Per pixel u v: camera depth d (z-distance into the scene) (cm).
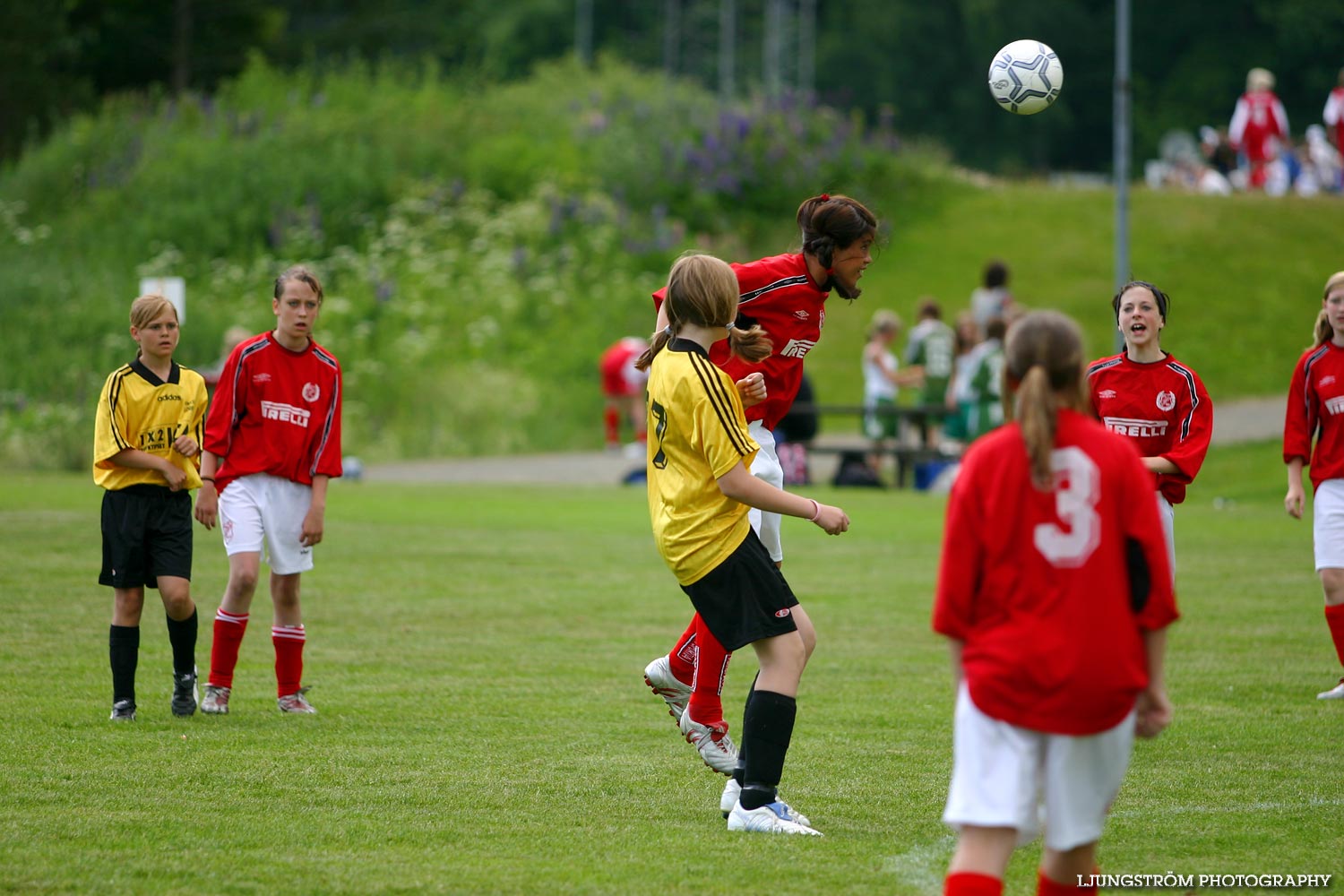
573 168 11062
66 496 5372
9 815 1725
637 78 13338
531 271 9756
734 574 1739
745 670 2847
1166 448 2430
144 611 3284
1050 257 10412
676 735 2252
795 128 11650
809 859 1608
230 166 10531
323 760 2045
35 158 10975
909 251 10625
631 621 3294
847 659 2894
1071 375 1241
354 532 4766
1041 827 1667
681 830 1733
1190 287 9888
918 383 6675
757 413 2080
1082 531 1209
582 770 2020
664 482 1772
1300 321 9425
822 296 2034
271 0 16462
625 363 8069
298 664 2398
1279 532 5069
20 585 3544
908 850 1650
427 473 7081
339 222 10131
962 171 12550
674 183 10862
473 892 1469
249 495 2377
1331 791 1925
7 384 7606
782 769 1942
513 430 8169
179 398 2380
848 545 4703
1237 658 2914
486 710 2414
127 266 9538
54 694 2462
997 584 1223
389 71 12925
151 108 12112
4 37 13188
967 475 1246
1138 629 1229
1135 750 2162
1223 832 1734
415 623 3244
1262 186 12231
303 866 1543
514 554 4356
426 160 11019
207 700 2378
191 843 1625
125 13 14975
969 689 1222
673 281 1770
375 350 8675
